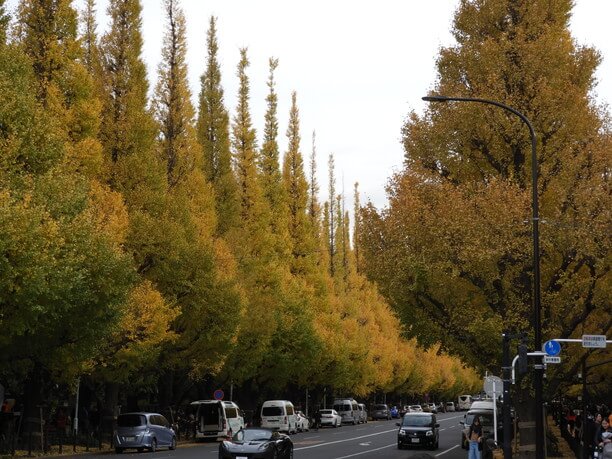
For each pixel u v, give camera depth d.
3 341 22.69
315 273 63.56
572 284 24.27
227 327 40.03
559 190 23.95
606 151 23.70
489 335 24.27
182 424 47.56
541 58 24.73
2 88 23.38
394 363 90.44
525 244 23.22
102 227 30.80
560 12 26.59
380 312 90.25
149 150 37.47
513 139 24.72
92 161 31.20
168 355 39.75
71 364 28.77
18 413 36.88
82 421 42.84
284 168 63.75
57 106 29.91
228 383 51.91
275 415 51.53
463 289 25.80
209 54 53.81
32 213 20.95
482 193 24.20
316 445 39.12
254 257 51.81
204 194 44.38
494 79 24.59
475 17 26.66
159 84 43.00
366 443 41.41
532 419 25.50
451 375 121.81
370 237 26.53
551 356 20.45
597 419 22.70
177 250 36.22
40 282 20.61
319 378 66.38
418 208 24.67
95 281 25.03
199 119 53.16
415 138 26.56
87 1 39.50
